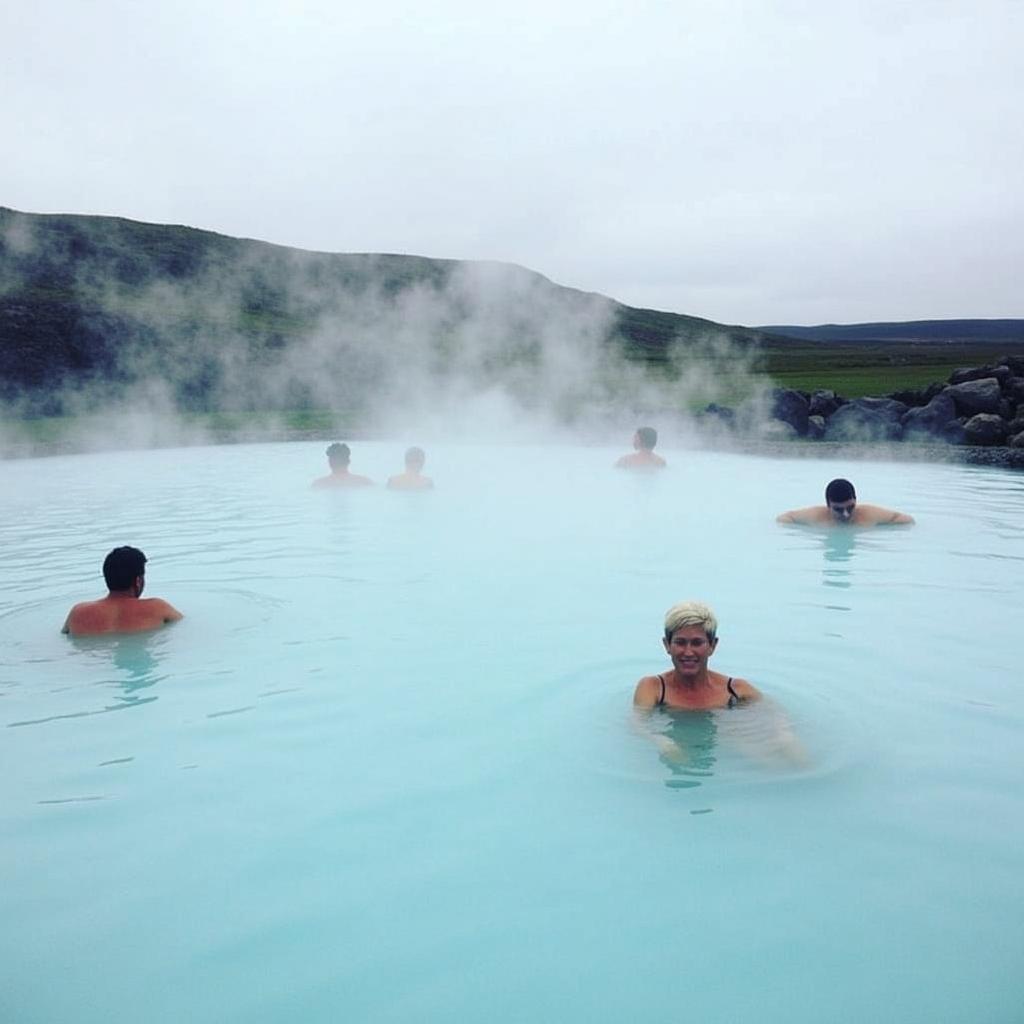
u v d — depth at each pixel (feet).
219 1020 7.95
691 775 12.09
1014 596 21.24
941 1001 7.97
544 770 12.35
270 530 30.45
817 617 19.57
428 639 18.34
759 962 8.51
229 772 12.55
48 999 8.23
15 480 43.83
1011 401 54.95
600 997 8.11
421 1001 8.10
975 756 12.62
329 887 9.83
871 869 9.94
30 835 10.96
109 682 16.05
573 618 19.67
